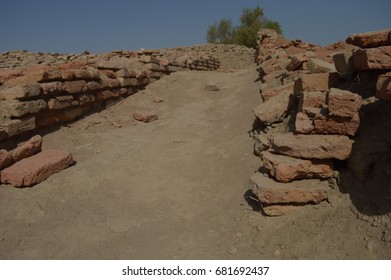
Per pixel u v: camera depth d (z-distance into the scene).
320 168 4.66
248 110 9.55
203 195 5.79
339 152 4.54
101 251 4.46
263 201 4.51
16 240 4.55
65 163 6.39
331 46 16.17
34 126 7.21
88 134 8.30
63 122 8.27
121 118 9.72
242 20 41.56
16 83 7.87
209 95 12.71
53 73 7.98
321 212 4.39
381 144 4.48
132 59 13.20
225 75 16.14
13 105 6.79
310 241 4.05
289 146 4.80
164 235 4.76
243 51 25.92
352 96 4.64
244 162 6.38
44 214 5.15
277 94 7.67
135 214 5.34
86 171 6.42
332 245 3.88
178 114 10.49
